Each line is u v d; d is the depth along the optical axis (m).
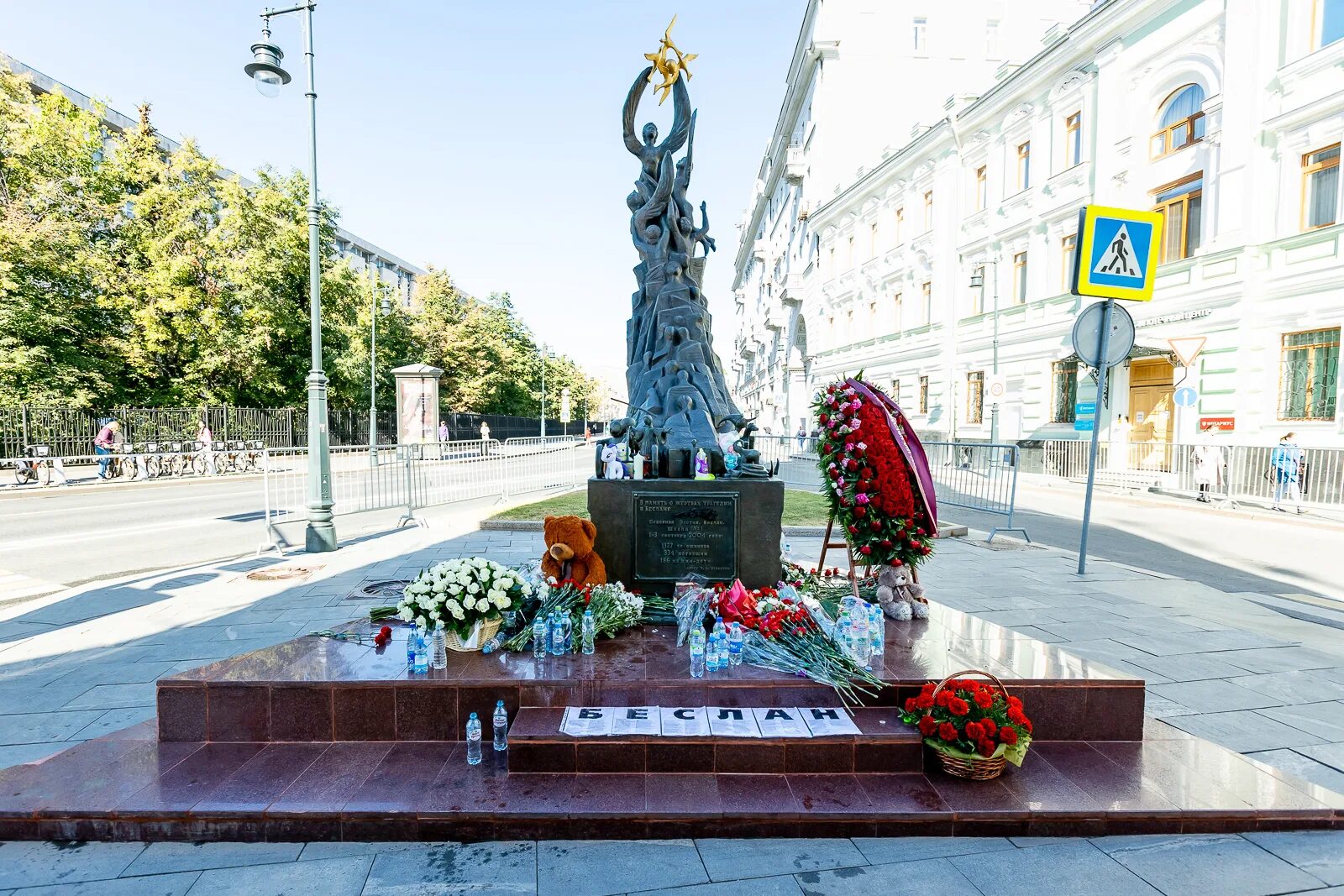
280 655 3.94
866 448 4.72
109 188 26.39
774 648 3.84
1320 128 13.13
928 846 2.82
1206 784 3.13
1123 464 16.55
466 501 14.65
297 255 29.30
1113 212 7.12
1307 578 7.72
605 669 3.72
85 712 3.96
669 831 2.86
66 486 17.95
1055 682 3.58
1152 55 16.50
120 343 25.38
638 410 6.52
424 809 2.87
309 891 2.53
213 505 14.78
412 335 43.22
